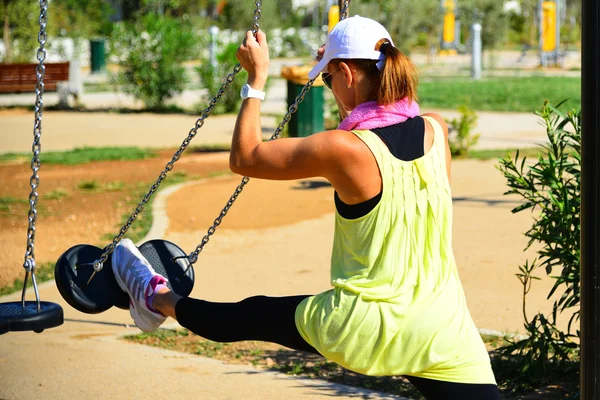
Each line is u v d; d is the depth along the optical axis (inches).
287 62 1706.4
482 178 530.0
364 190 126.5
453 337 128.3
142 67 997.8
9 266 361.4
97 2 1718.8
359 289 127.3
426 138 132.6
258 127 133.3
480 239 381.1
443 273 131.1
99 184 549.0
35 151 160.4
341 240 131.6
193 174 581.9
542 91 1095.6
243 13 1801.2
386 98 129.6
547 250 213.9
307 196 494.9
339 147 125.3
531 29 2247.8
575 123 219.0
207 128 837.8
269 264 354.6
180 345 260.7
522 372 214.7
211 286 323.3
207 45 1121.4
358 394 216.1
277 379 228.7
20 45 1366.9
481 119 853.2
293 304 134.3
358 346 126.3
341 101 135.4
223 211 159.8
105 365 241.3
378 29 132.7
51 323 152.8
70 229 428.1
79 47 1627.7
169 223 433.4
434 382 130.9
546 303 285.6
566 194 205.2
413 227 128.2
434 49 1797.5
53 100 1098.7
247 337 138.3
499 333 255.3
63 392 220.4
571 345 215.8
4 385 225.5
